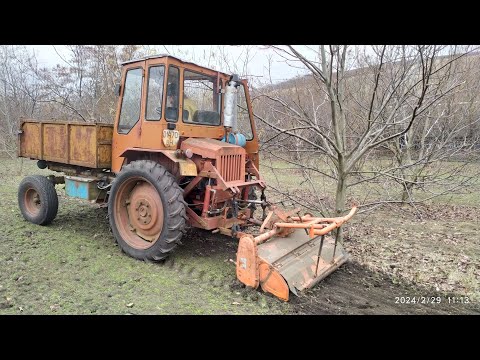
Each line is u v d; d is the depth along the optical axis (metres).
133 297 3.27
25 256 4.08
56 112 10.77
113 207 4.33
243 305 3.21
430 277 3.95
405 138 6.69
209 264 4.07
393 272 4.05
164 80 3.95
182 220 3.90
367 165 7.00
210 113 4.57
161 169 3.95
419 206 7.18
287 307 3.20
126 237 4.29
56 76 10.30
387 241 5.17
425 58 3.47
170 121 4.04
